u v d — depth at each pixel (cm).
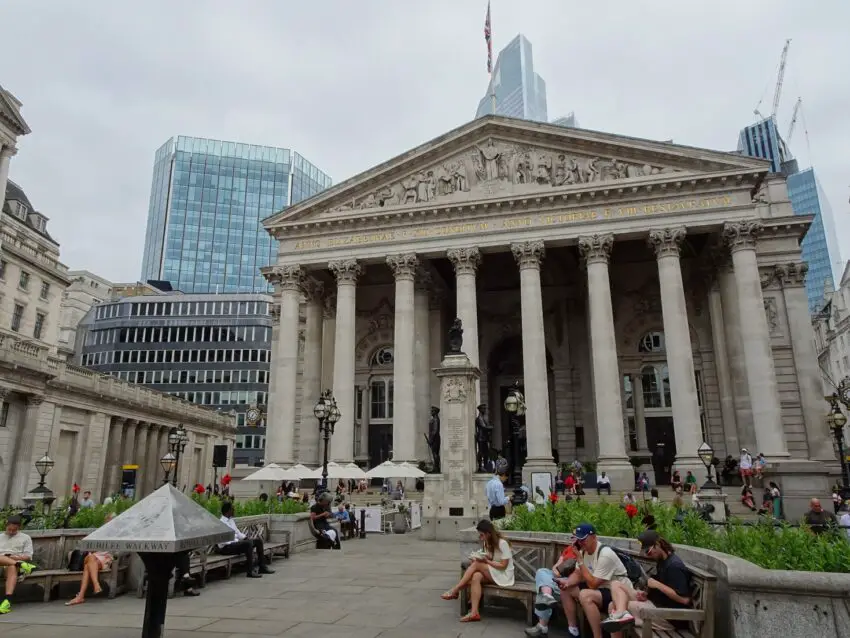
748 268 3922
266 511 2152
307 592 1368
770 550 874
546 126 4397
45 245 6881
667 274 4041
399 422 4259
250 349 11112
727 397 4391
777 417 3694
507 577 1115
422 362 4800
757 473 3438
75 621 1096
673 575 859
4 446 4319
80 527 1562
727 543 971
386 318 5438
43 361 4641
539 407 4012
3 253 5872
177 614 1141
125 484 4978
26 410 4516
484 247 4403
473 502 2439
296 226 4753
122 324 11394
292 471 3500
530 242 4291
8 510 1683
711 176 4047
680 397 3844
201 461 7400
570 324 5216
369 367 5394
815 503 2098
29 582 1253
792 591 700
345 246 4656
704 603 782
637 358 4956
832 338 9400
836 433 3042
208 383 11000
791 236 4688
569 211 4291
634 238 4281
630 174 4247
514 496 2527
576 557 996
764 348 3797
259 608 1197
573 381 5106
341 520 2644
